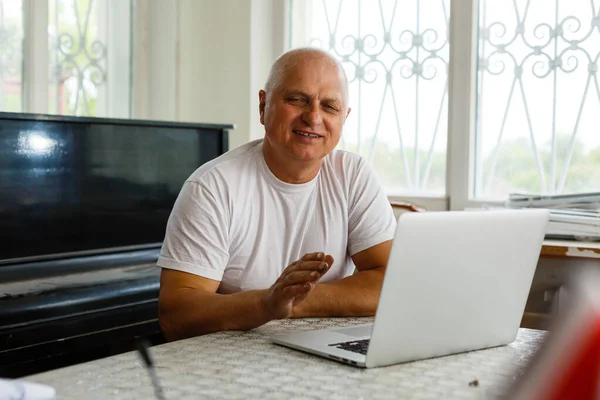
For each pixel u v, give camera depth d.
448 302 1.14
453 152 2.94
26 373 1.89
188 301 1.42
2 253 1.91
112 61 3.29
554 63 2.76
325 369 1.09
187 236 1.51
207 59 3.32
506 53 2.86
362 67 3.17
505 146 2.88
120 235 2.22
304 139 1.56
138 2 3.33
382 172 3.16
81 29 3.17
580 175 2.74
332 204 1.69
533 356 0.38
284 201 1.63
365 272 1.62
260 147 1.67
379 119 3.14
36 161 1.99
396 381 1.04
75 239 2.09
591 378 0.35
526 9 2.81
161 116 3.38
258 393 0.96
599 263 2.11
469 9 2.86
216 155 2.54
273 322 1.45
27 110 2.96
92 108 3.23
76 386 0.98
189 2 3.34
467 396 0.97
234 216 1.57
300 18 3.29
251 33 3.22
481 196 2.95
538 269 2.24
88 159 2.12
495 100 2.89
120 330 2.11
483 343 1.24
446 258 1.11
